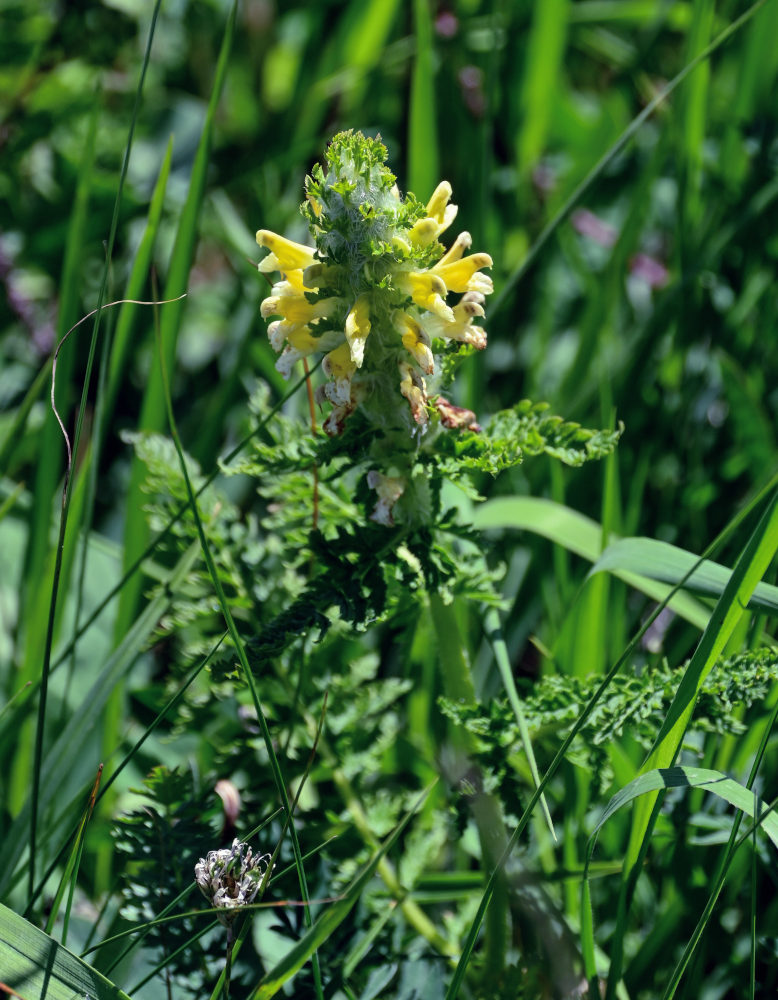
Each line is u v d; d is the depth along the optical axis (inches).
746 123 45.9
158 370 40.0
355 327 33.8
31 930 33.0
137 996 35.7
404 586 35.5
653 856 37.4
